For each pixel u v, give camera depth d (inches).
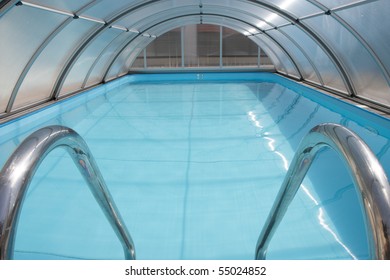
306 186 179.3
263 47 663.1
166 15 518.0
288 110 361.1
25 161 30.2
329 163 205.0
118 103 417.7
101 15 323.9
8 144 248.1
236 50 789.2
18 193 28.2
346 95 350.6
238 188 182.9
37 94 325.4
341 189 175.6
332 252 129.4
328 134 35.3
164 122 320.5
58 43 298.5
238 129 293.6
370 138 247.9
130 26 465.1
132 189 183.0
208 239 140.4
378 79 275.9
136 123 317.7
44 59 294.4
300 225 146.6
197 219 154.5
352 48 287.1
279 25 434.6
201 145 252.5
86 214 159.6
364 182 28.6
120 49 530.9
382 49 241.0
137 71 690.8
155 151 241.1
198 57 780.6
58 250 133.9
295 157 45.9
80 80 439.2
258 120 322.7
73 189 183.3
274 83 593.6
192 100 432.5
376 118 259.1
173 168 209.9
